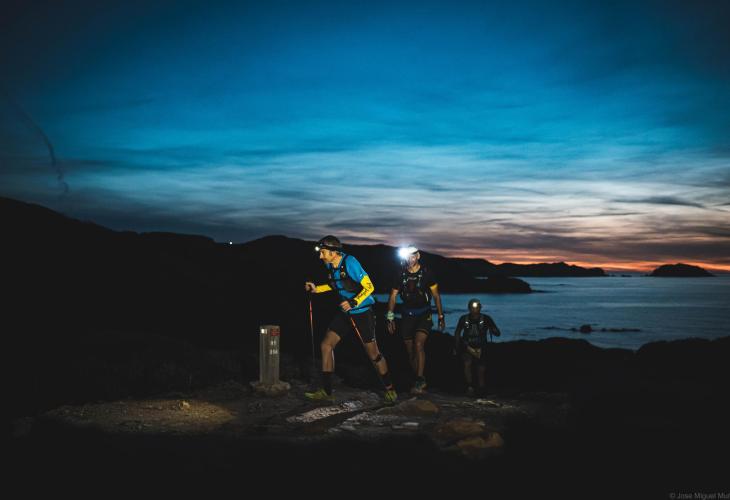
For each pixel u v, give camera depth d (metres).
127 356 9.63
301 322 23.78
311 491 4.09
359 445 5.30
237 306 24.17
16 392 7.57
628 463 4.84
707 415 6.58
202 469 4.50
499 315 95.38
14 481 4.21
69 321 15.84
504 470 4.63
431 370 14.96
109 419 6.25
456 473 4.54
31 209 26.44
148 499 3.88
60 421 6.09
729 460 4.93
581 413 6.80
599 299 161.62
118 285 21.80
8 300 16.09
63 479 4.27
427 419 6.52
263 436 5.65
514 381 12.97
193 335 18.06
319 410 6.83
